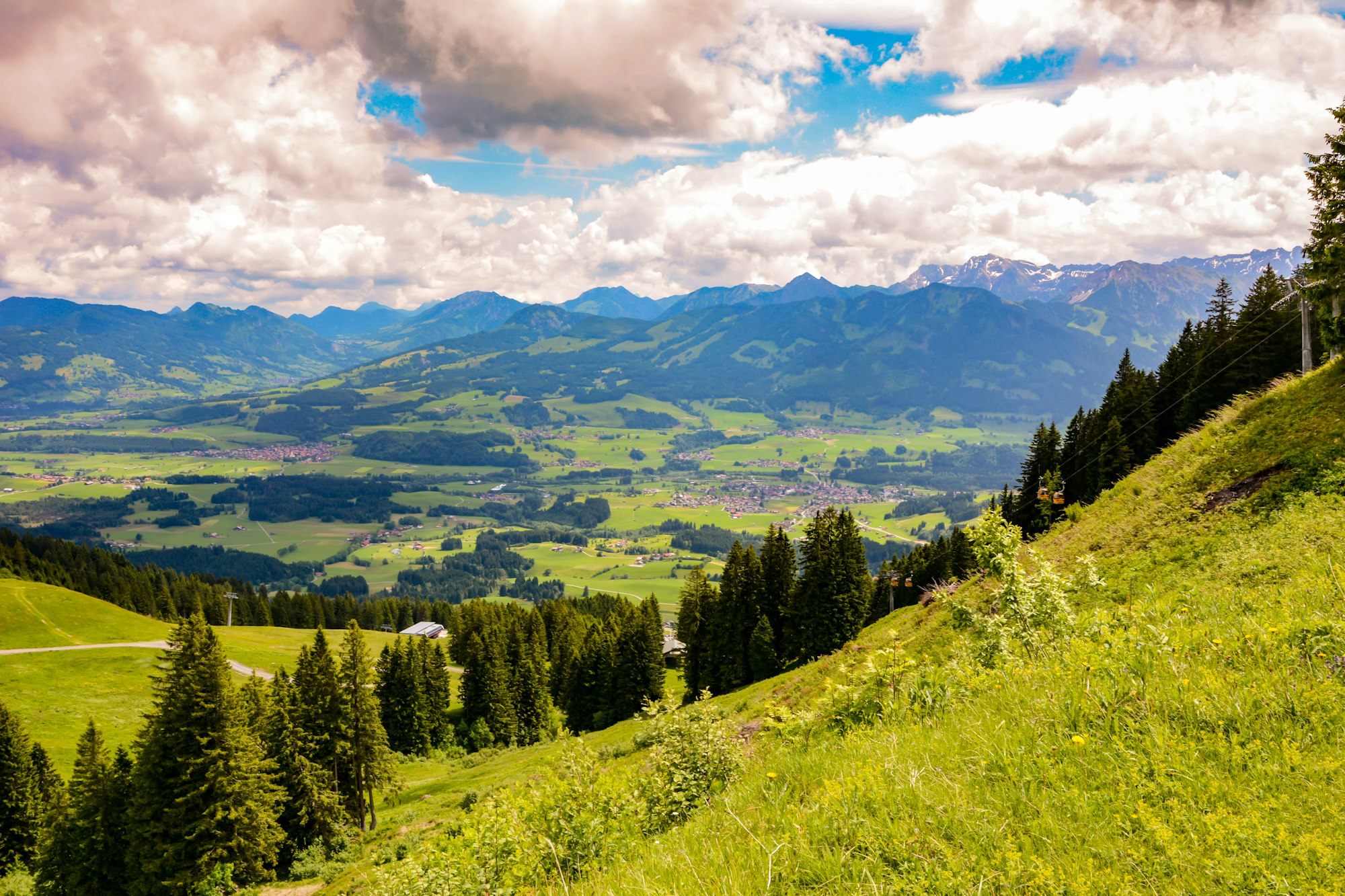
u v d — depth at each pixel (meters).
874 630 49.81
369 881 11.22
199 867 43.25
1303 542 14.20
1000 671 8.59
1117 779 4.90
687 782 9.66
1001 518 11.73
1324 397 22.14
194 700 44.41
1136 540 21.89
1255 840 3.85
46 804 53.94
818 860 4.86
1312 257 27.80
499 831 9.38
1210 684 5.73
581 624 116.81
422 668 86.31
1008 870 4.13
